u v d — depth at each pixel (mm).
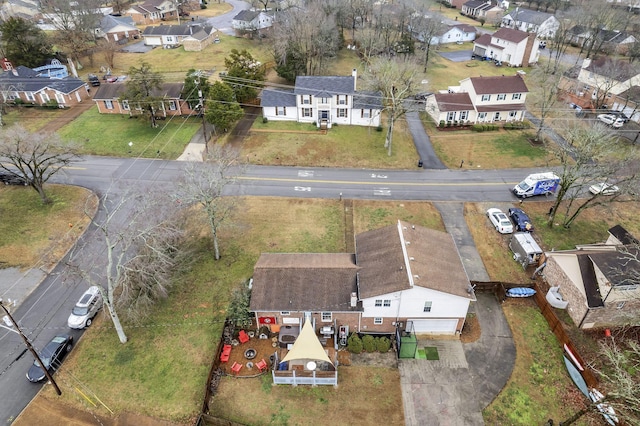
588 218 49031
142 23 128500
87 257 41656
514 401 30281
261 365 32156
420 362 32938
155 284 36125
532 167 58719
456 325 34531
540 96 69000
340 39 97938
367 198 51906
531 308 37562
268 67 89062
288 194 52406
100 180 54406
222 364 32656
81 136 64750
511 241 44031
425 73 92188
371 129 67812
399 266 34031
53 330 35219
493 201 51781
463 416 29375
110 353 33281
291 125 68312
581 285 35219
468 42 118875
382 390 31000
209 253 43031
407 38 96438
